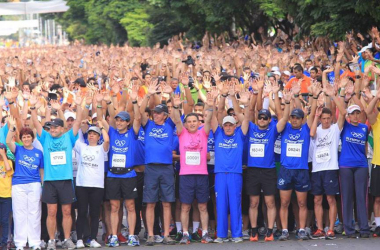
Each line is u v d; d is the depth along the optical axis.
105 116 23.88
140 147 22.48
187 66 31.86
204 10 59.38
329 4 35.47
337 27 35.75
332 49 33.84
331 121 22.12
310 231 22.67
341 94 21.91
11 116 21.41
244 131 22.02
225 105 24.12
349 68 29.17
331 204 21.88
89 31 112.94
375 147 21.86
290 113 22.42
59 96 28.00
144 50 49.06
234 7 54.62
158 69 32.91
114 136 21.91
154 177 21.80
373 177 21.88
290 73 31.86
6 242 21.66
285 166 21.80
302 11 39.38
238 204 21.91
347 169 21.75
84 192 21.80
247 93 21.98
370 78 25.70
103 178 21.89
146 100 21.88
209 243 21.78
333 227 21.80
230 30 59.38
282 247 20.73
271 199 21.95
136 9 91.56
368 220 23.33
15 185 21.41
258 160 21.91
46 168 21.41
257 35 57.12
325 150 21.80
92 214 21.91
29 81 35.56
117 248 21.50
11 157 21.61
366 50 27.03
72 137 21.73
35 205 21.48
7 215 21.62
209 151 22.80
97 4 108.75
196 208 22.59
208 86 25.11
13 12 110.25
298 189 21.80
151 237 21.83
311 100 22.83
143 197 21.81
